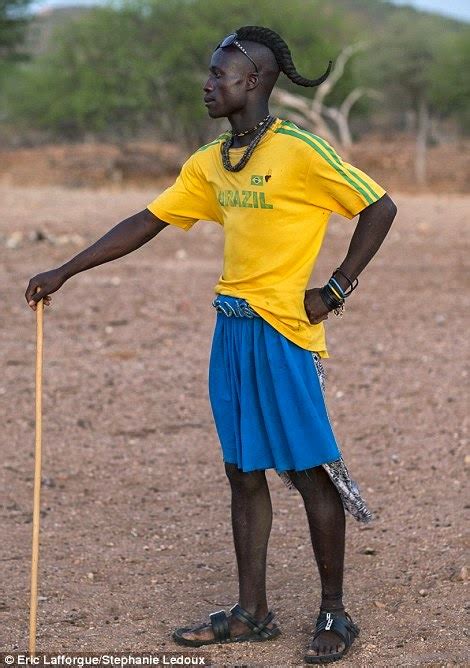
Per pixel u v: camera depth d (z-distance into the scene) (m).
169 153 132.00
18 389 20.30
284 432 9.66
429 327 25.83
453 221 46.47
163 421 18.66
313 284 31.44
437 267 34.78
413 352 23.30
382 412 19.06
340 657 9.90
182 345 24.00
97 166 123.75
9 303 27.98
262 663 9.89
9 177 116.69
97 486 15.59
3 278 31.48
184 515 14.46
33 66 146.62
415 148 143.25
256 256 9.68
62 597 11.65
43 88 130.12
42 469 16.22
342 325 26.02
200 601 11.58
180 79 105.19
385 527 13.77
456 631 10.48
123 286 30.66
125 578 12.27
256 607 10.39
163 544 13.42
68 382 20.89
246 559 10.32
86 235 40.81
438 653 9.99
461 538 13.20
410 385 20.70
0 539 13.45
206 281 31.70
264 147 9.52
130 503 14.94
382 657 9.97
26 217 44.97
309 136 9.48
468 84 121.19
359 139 162.00
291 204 9.52
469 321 26.50
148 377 21.31
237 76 9.54
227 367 9.94
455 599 11.30
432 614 10.95
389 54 121.75
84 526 14.03
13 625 10.86
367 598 11.47
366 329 25.58
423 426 18.22
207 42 101.06
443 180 118.00
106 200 53.12
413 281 32.06
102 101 106.62
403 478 15.73
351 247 9.59
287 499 14.91
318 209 9.61
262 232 9.59
